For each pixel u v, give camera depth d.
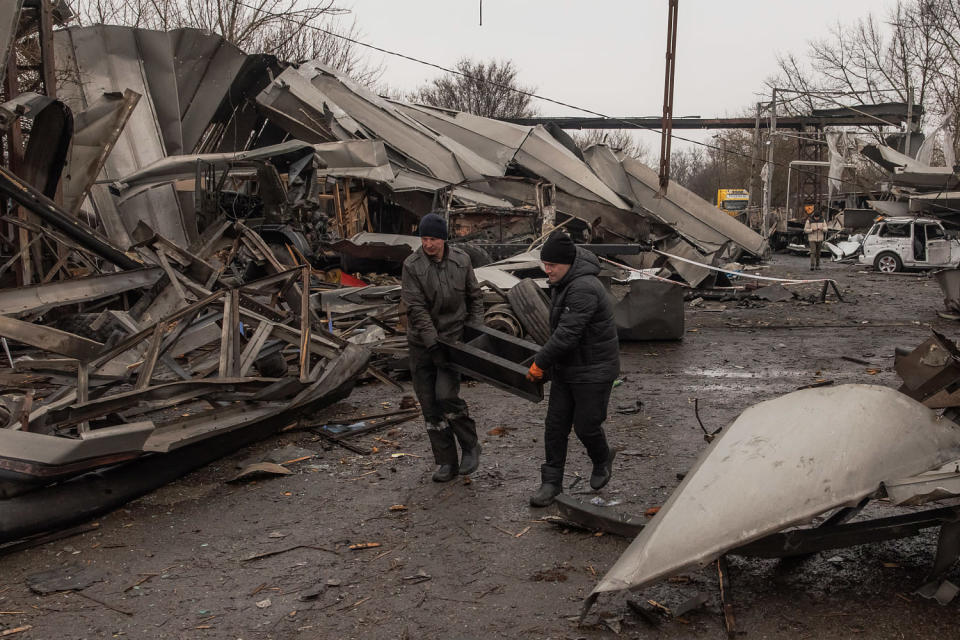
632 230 17.44
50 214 7.50
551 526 4.08
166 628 3.06
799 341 10.31
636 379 7.97
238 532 4.05
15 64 9.16
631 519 3.76
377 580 3.48
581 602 3.23
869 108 39.72
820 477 2.79
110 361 5.30
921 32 36.91
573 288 4.05
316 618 3.14
